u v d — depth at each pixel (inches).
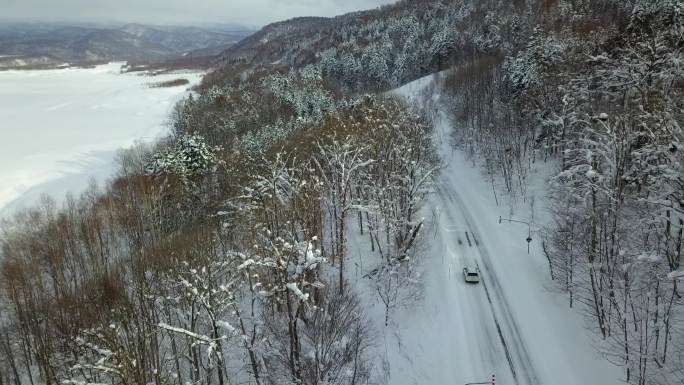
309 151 2490.2
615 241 1520.7
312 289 1502.2
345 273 1908.2
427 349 1571.1
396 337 1614.2
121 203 2620.6
